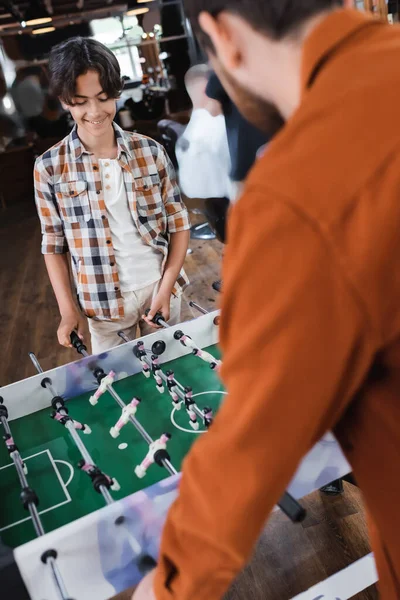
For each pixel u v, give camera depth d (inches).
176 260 82.7
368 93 20.4
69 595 39.0
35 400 61.4
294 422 20.8
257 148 76.3
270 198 20.4
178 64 307.1
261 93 24.4
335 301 19.6
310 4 22.0
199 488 23.5
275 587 69.0
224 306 22.6
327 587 47.4
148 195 79.2
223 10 22.4
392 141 19.6
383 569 30.9
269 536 76.2
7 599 37.8
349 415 25.5
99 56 67.0
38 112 318.7
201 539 23.9
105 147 75.3
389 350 21.6
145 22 332.2
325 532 75.4
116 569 40.1
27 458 54.6
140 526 39.6
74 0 317.4
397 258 19.6
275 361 20.5
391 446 24.0
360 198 19.4
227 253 22.8
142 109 290.7
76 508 47.7
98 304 80.7
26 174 316.8
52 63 68.2
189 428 55.3
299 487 44.7
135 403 53.7
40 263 210.7
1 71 322.0
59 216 79.3
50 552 37.2
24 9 314.8
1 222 283.6
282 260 20.0
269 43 22.6
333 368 20.2
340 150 19.9
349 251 19.2
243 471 22.0
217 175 137.3
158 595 27.5
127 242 79.7
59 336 74.2
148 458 47.6
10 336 154.0
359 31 22.4
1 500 49.6
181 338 64.9
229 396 22.7
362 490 27.6
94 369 62.8
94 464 49.4
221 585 24.7
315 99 21.5
